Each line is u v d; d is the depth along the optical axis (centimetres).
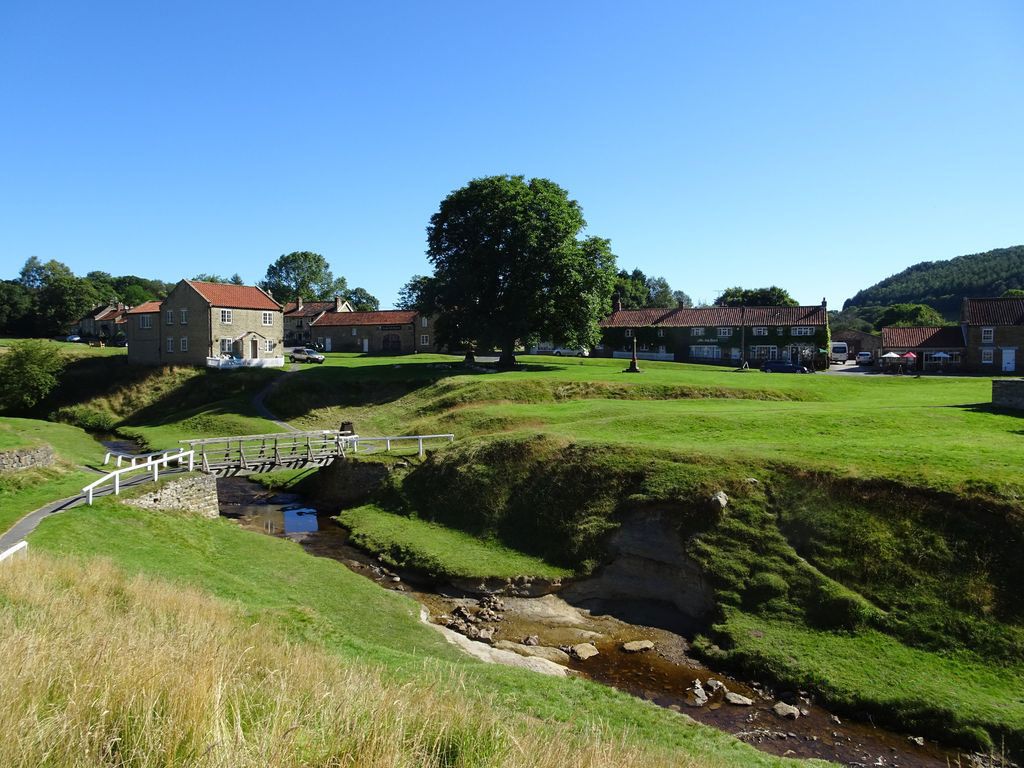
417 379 6069
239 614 1622
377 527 3250
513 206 6412
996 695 1711
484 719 825
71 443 5059
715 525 2520
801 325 8494
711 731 1508
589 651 2125
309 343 11156
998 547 2067
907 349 7956
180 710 652
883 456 2625
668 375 6100
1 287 12975
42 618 1038
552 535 2891
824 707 1788
